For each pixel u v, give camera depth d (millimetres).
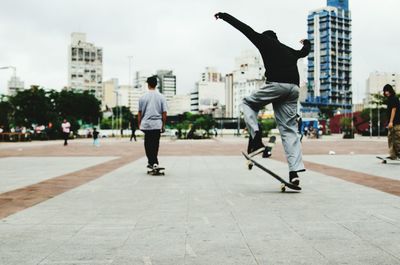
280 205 4641
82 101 77250
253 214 4125
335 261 2586
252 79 154375
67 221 3852
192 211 4309
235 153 16344
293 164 5645
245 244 3000
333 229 3457
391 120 10031
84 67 182125
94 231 3443
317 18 165875
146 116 8062
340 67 167125
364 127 83688
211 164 10797
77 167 9969
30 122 58156
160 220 3861
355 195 5375
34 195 5508
